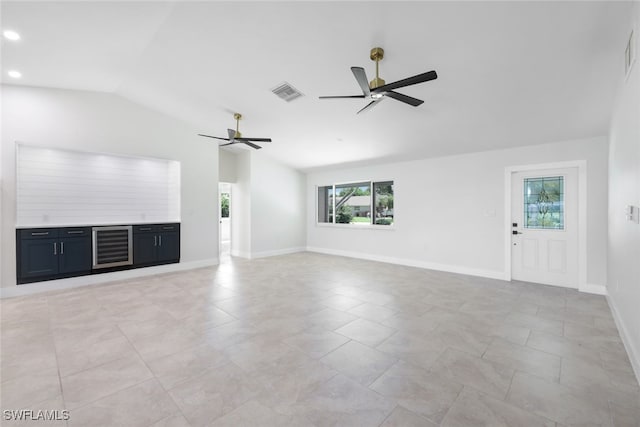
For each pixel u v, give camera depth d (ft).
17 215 13.08
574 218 13.67
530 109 11.39
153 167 17.85
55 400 5.73
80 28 9.22
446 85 10.49
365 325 9.43
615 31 7.22
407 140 16.08
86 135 14.78
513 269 15.48
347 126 15.39
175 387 6.17
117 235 15.53
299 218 26.00
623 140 8.24
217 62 11.37
